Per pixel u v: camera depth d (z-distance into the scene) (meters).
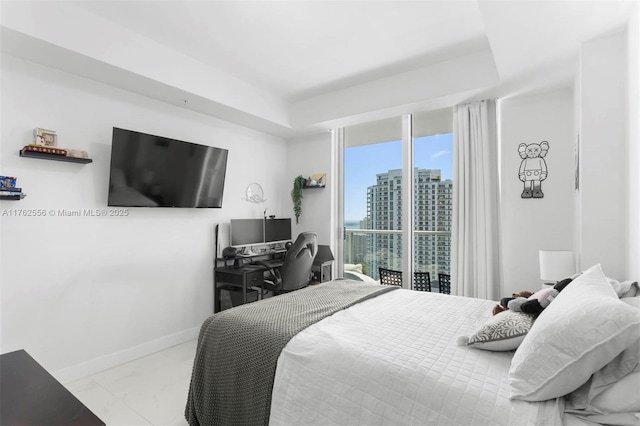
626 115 2.06
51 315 2.52
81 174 2.70
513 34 2.18
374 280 4.27
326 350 1.48
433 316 1.97
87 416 1.03
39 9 2.13
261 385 1.55
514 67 2.64
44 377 1.26
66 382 2.55
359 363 1.37
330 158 4.46
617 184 2.12
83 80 2.71
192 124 3.56
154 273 3.21
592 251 2.19
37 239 2.46
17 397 1.12
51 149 2.41
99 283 2.80
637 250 1.80
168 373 2.71
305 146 4.69
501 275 3.23
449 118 3.72
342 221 4.50
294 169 4.79
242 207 4.15
